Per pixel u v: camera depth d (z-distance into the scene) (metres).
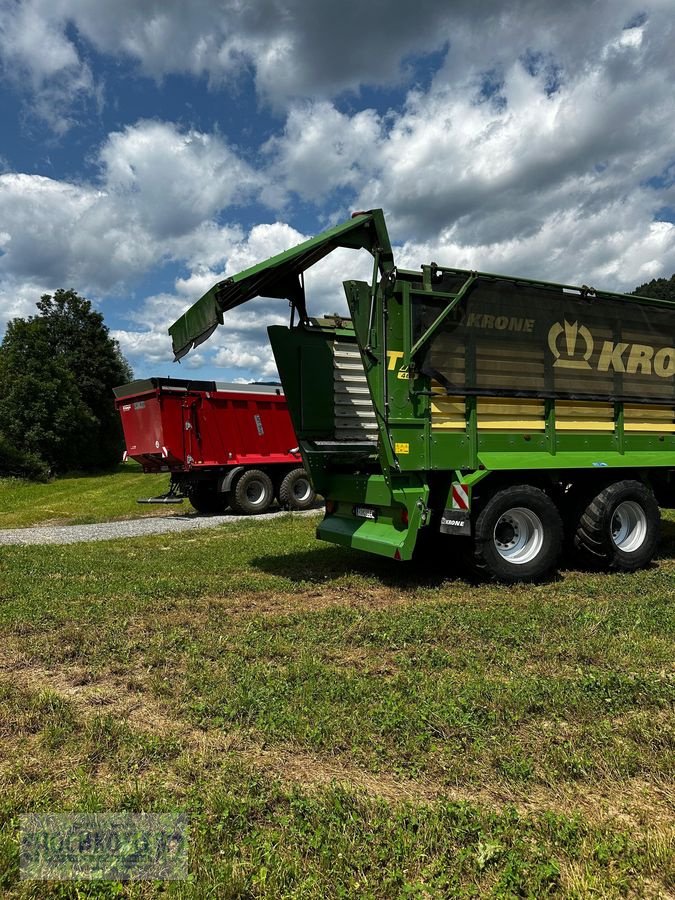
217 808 2.62
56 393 41.44
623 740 3.21
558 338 7.30
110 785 2.84
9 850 2.36
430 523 7.07
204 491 16.48
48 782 2.87
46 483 33.72
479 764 3.01
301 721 3.38
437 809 2.59
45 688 4.01
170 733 3.35
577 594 6.30
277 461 16.34
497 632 4.91
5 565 8.09
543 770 2.94
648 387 8.00
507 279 6.93
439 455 6.65
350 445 8.20
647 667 4.19
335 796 2.67
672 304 8.07
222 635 5.00
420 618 5.32
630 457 7.73
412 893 2.16
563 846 2.40
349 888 2.18
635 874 2.27
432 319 6.61
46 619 5.51
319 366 8.12
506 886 2.18
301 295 7.96
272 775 2.93
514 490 6.84
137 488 28.03
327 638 4.88
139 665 4.40
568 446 7.41
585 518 7.38
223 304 7.40
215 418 15.47
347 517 7.74
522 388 7.05
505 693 3.70
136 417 15.57
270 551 9.01
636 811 2.65
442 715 3.43
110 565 8.02
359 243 6.45
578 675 4.05
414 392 6.51
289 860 2.30
